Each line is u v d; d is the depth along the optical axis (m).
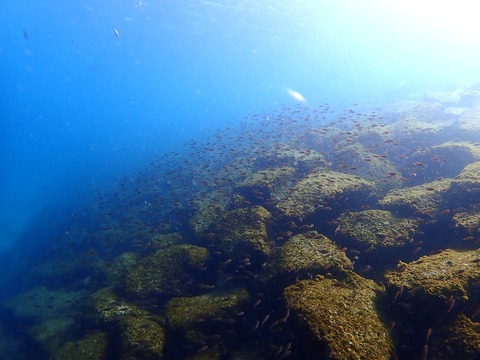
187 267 9.79
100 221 19.02
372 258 8.34
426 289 5.88
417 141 17.73
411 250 8.45
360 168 14.64
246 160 19.08
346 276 7.13
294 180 14.29
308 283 6.87
